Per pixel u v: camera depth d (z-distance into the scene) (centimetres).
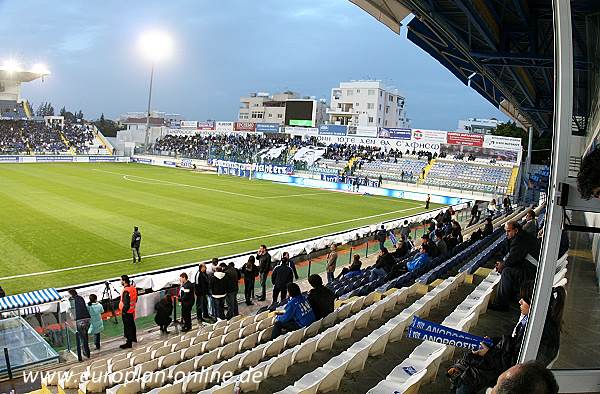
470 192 4309
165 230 2383
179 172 5506
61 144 6700
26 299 1098
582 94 526
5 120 6806
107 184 4047
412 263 1237
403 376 548
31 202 2970
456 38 1272
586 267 485
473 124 10875
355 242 2245
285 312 827
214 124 7262
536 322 297
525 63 1334
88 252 1916
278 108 10575
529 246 752
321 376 588
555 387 180
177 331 1216
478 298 803
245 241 2252
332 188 4781
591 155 267
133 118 11950
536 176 4222
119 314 1271
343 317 908
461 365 439
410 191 4447
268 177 5275
